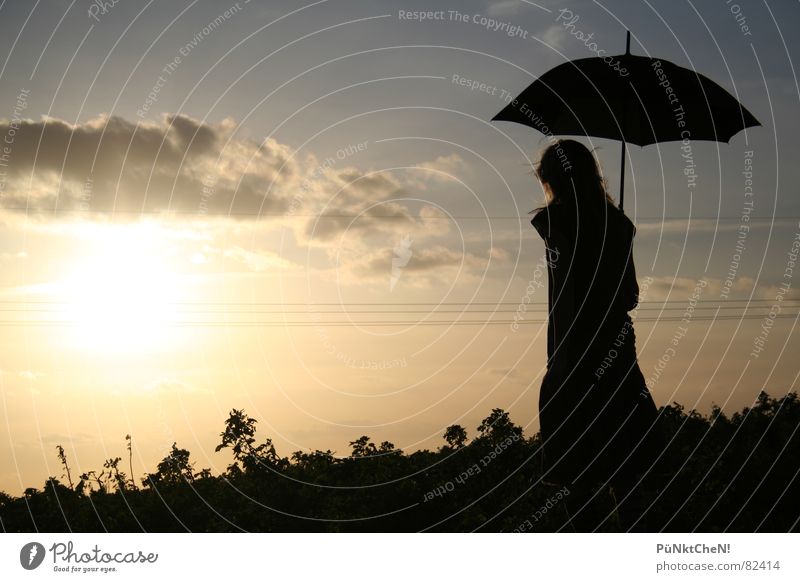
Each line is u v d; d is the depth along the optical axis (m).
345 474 14.61
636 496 5.09
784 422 12.09
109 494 14.63
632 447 4.98
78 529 14.52
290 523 14.30
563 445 5.02
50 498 14.31
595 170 5.10
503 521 11.36
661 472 5.05
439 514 13.31
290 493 14.61
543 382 5.10
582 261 5.02
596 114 7.23
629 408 4.98
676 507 10.72
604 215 5.06
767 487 11.71
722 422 12.53
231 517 14.35
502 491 12.05
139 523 14.16
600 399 4.96
